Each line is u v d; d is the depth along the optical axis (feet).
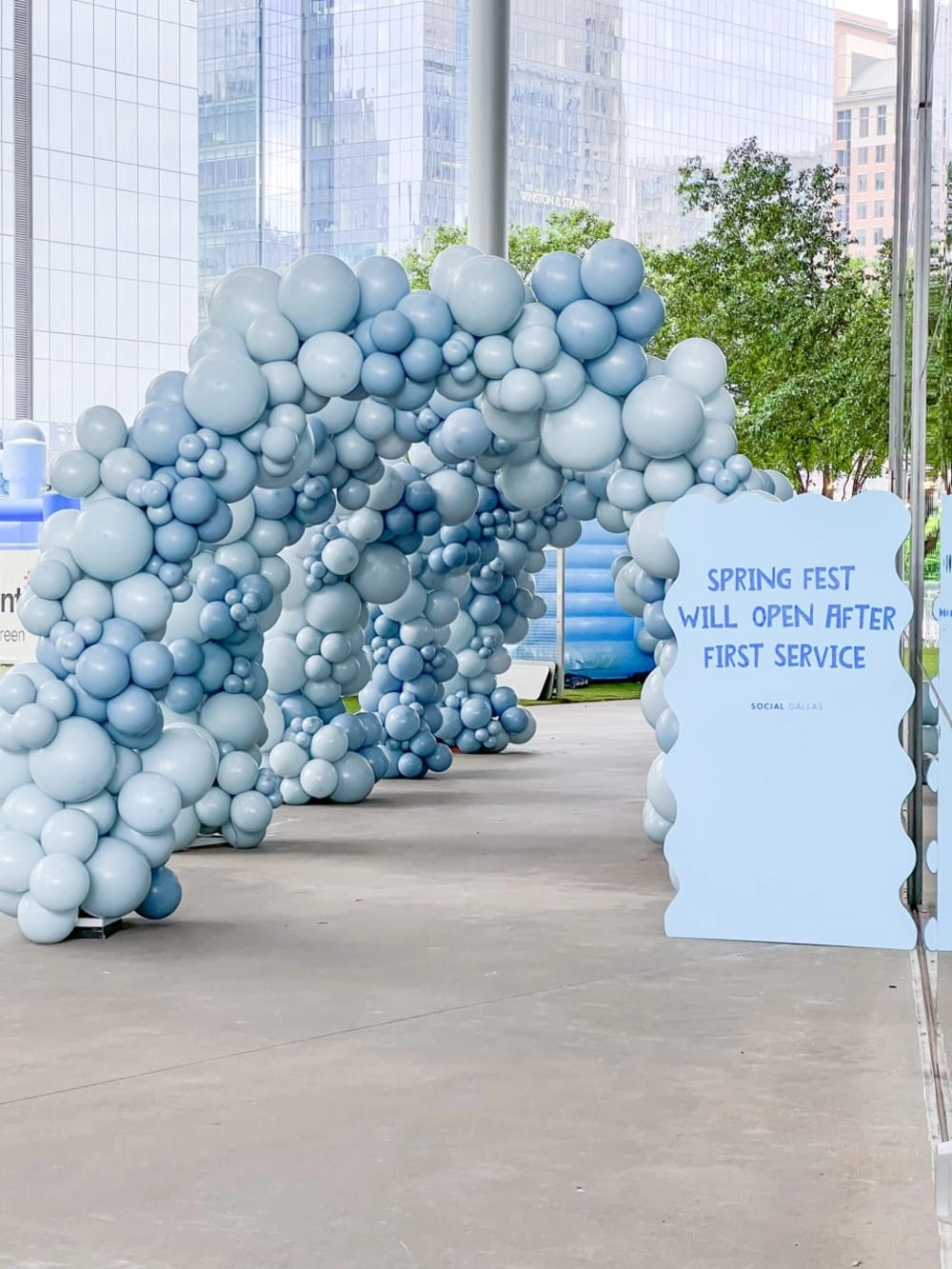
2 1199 9.80
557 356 17.95
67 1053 12.88
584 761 33.30
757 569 16.69
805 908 16.70
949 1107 11.03
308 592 26.55
